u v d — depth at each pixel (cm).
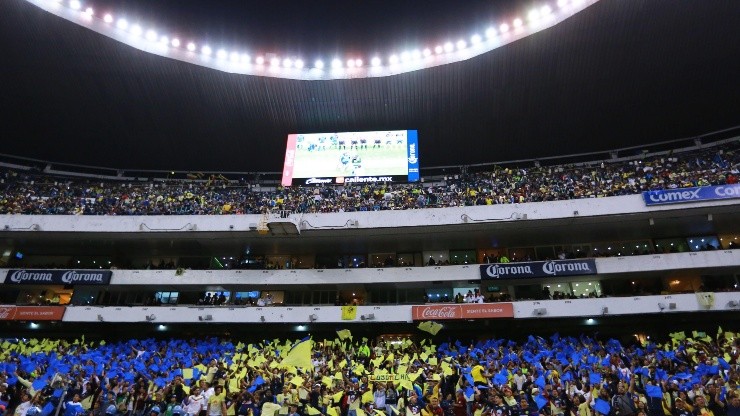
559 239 3309
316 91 3722
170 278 3259
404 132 3931
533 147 4044
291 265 3622
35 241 3475
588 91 3519
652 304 2689
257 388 1675
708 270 2852
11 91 3672
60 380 1873
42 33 3203
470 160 4212
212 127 4006
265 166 4381
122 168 4469
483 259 3462
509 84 3528
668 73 3322
